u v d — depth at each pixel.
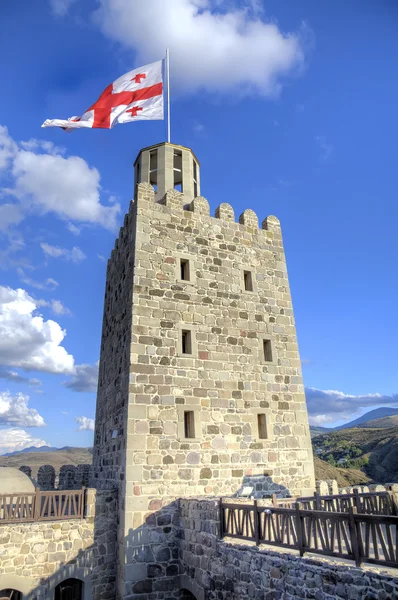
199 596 14.27
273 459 19.83
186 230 21.58
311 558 9.38
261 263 23.39
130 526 16.22
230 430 19.25
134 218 20.91
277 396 21.06
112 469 19.05
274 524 10.92
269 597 10.29
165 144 24.22
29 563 15.71
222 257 22.14
